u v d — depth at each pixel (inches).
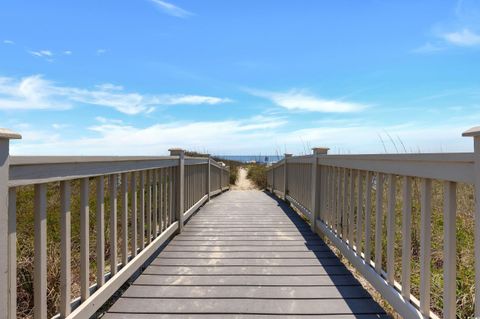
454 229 57.8
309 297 91.8
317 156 168.4
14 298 49.9
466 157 50.6
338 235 130.4
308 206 194.7
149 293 94.2
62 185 65.1
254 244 148.9
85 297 72.7
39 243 57.6
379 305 87.3
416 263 114.0
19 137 48.9
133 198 105.4
